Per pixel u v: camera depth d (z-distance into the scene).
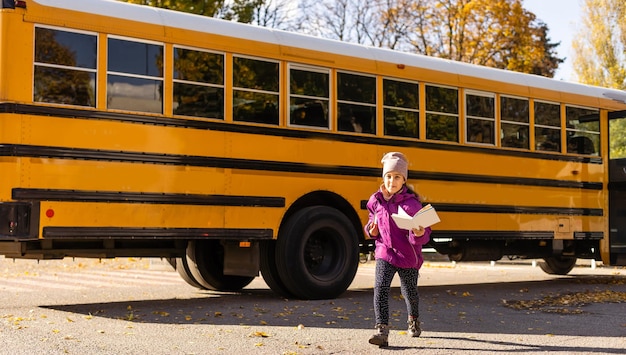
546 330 7.06
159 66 8.35
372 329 7.02
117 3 8.28
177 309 8.38
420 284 12.31
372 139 9.92
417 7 33.00
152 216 8.16
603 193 12.48
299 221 9.15
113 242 8.58
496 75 11.28
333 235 9.50
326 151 9.52
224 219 8.66
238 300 9.38
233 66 8.88
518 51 32.81
